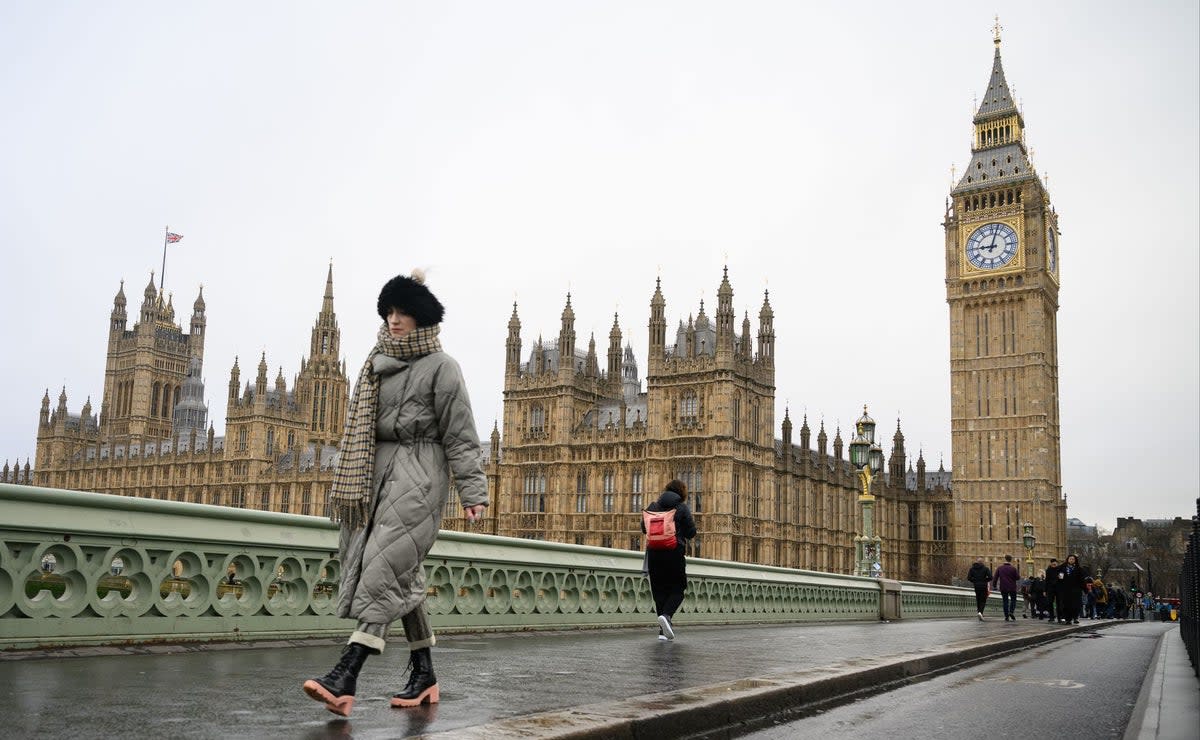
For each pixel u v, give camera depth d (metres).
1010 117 130.12
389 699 8.58
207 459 143.38
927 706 10.98
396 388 7.73
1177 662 17.72
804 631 23.39
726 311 86.69
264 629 13.51
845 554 111.50
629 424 95.31
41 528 10.73
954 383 128.50
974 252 129.12
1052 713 10.78
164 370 190.00
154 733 6.57
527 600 19.00
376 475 7.68
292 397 155.12
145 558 11.97
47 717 7.02
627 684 10.16
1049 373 129.25
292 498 131.12
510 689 9.46
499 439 107.94
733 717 8.93
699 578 25.36
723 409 85.75
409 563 7.50
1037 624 37.72
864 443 38.12
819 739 8.59
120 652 11.34
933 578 130.50
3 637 10.50
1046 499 121.06
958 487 126.25
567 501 94.44
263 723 7.07
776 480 96.06
